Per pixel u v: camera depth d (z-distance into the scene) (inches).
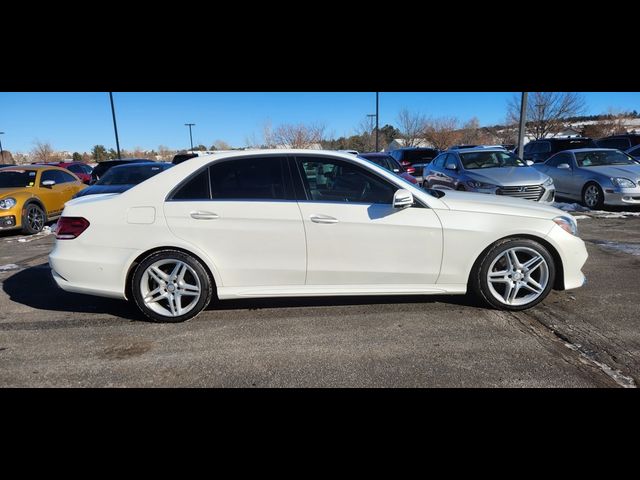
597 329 129.7
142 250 136.1
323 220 136.0
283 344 125.1
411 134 1483.8
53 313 153.3
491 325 134.3
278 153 141.4
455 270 141.7
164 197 137.5
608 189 350.3
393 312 145.9
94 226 137.3
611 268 190.9
